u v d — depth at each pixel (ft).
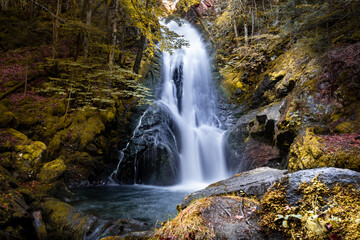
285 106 22.72
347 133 15.12
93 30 28.81
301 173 7.29
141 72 39.50
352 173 6.59
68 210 14.82
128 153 30.22
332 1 23.97
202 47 56.90
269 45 39.83
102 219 15.35
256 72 40.16
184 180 31.89
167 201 20.99
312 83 20.66
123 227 13.34
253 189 10.11
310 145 14.55
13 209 10.61
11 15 49.11
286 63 31.81
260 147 25.43
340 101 17.76
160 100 39.60
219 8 60.70
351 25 25.58
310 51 27.50
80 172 25.21
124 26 42.01
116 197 22.02
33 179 18.72
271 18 43.29
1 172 14.05
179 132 36.86
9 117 22.70
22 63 39.86
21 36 46.57
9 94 30.71
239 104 38.52
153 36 14.76
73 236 13.32
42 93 32.22
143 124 33.01
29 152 19.66
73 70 28.48
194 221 6.67
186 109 43.01
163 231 6.91
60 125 26.99
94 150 27.09
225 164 31.37
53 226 13.64
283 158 22.02
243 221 6.51
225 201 7.69
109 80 30.96
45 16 50.34
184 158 34.12
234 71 44.55
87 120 28.76
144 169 30.60
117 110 32.78
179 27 61.00
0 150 18.52
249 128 29.14
